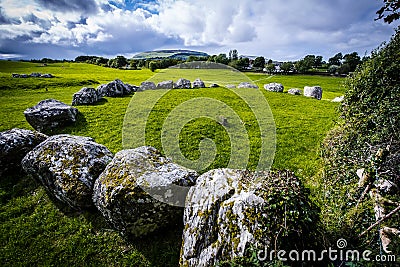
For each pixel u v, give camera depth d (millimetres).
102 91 20406
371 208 4266
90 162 6176
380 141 5461
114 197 4852
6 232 5668
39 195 6816
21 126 13945
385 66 7066
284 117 15094
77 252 5055
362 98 7586
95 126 13172
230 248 3662
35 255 5043
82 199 5773
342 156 6371
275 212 3719
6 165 7711
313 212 3873
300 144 10648
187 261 4043
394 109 5840
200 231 4078
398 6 4988
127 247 5121
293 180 4223
